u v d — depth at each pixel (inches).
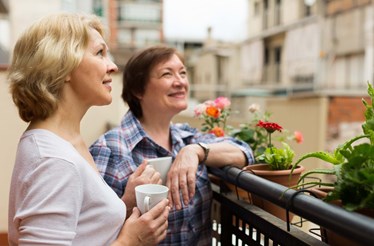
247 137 60.1
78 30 33.1
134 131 51.7
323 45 335.6
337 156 31.6
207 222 52.7
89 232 32.6
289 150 44.4
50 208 28.8
